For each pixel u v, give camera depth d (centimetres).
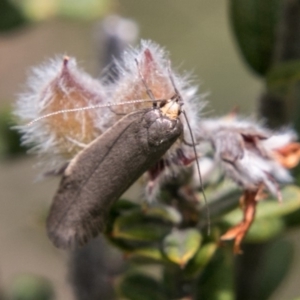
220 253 10
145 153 9
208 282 10
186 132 10
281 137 10
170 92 9
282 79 10
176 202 10
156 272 12
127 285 10
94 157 9
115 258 12
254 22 11
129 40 12
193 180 10
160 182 10
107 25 12
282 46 11
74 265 12
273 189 10
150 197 10
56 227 10
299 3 11
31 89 10
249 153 10
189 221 10
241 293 11
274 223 10
